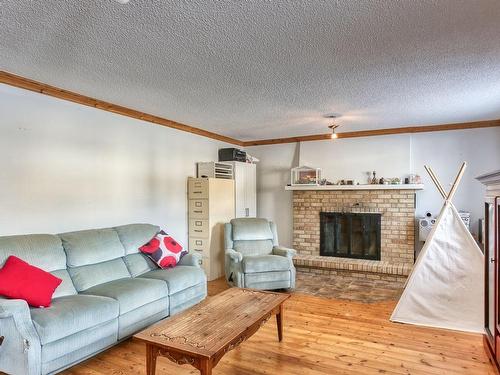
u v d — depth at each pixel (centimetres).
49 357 226
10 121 302
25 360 216
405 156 539
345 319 345
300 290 449
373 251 557
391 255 540
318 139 604
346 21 203
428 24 207
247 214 611
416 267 337
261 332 312
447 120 482
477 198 504
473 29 214
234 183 573
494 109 416
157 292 316
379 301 403
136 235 383
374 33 219
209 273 505
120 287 301
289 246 640
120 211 409
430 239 334
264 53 248
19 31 213
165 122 474
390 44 235
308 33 218
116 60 260
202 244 511
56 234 325
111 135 400
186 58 257
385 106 400
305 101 378
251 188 626
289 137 623
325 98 366
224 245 498
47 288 257
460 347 281
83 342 247
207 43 231
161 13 192
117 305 274
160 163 473
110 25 205
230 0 179
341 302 400
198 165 548
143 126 445
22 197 310
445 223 330
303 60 262
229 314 246
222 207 536
